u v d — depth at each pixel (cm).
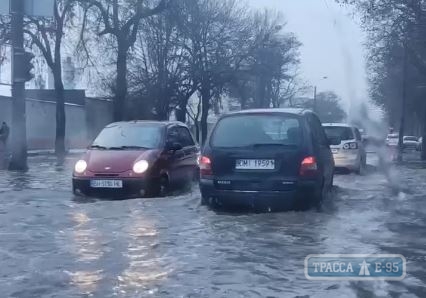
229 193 862
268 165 855
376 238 691
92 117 4619
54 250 630
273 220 807
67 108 4325
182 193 1155
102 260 585
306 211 878
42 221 808
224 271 546
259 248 639
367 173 1747
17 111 1748
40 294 479
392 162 2572
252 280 518
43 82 3534
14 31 1666
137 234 714
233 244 659
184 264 570
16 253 616
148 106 3897
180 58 3859
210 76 3853
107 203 978
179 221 802
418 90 4319
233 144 881
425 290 491
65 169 1839
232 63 3891
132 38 3106
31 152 3406
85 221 805
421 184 1343
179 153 1205
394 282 512
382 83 4284
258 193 852
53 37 3128
